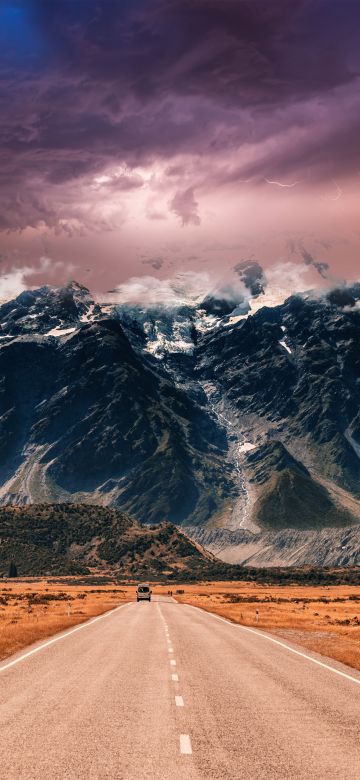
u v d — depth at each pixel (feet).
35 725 52.80
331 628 183.01
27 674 81.10
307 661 101.65
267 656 108.17
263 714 59.36
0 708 59.16
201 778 40.01
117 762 43.06
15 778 39.14
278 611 289.33
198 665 94.84
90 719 55.57
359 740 49.90
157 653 110.11
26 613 246.88
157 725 54.08
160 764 42.83
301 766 42.80
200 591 620.90
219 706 62.85
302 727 54.13
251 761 43.86
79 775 40.04
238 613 253.85
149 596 406.82
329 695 69.77
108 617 220.64
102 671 85.66
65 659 97.86
